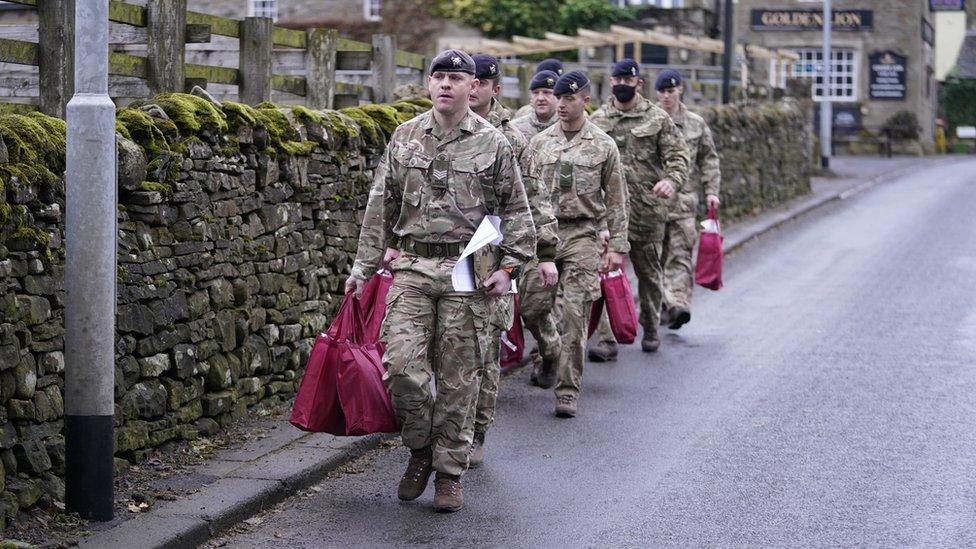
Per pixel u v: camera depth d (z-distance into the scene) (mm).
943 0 63375
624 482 9406
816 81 60406
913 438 10562
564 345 11461
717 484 9312
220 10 40781
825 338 15211
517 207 8695
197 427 9977
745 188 28625
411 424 8664
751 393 12367
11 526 7641
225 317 10414
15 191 7844
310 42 13375
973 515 8508
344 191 12523
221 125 10195
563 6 41094
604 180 11695
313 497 9055
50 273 8266
